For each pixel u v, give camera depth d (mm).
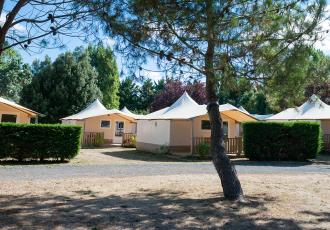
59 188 9117
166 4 5953
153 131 25922
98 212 6727
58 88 38312
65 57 39594
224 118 24344
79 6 5883
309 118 26422
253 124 19531
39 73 39406
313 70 7105
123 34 6199
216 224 6133
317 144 19734
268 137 19484
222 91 7539
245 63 6984
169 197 8266
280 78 7023
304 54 6754
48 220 6094
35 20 5828
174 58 6652
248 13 6691
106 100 49406
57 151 16234
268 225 6164
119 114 31234
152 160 19359
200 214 6734
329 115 25984
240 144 21656
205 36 6371
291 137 19609
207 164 16594
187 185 9938
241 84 7121
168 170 13750
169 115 24469
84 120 30891
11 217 6199
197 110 23609
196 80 7102
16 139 15562
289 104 7586
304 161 19469
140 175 12055
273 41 6879
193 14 6039
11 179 10445
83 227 5758
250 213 6895
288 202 7957
